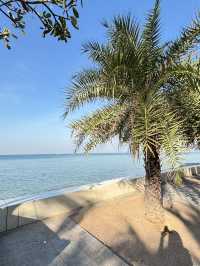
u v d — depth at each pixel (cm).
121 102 605
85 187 837
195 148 630
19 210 622
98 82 598
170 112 530
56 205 706
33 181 2361
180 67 530
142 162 680
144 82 595
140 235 602
